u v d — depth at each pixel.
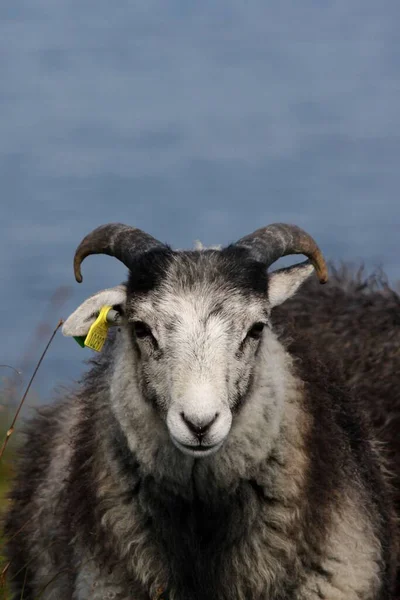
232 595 19.91
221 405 18.36
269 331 20.67
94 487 20.22
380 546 20.77
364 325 25.94
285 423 19.91
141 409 19.44
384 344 25.39
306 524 19.89
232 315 19.19
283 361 20.62
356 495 20.77
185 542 19.83
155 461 19.50
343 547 20.12
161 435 19.34
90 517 20.19
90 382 22.00
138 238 20.48
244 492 19.72
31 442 24.61
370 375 24.67
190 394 18.30
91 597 20.11
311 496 19.97
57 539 21.41
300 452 20.02
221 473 19.42
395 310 26.48
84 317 20.16
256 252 20.31
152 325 19.27
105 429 20.33
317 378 21.47
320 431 20.55
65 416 23.62
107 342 21.98
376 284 27.91
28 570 22.62
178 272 19.56
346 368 24.69
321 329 25.75
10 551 23.48
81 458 20.73
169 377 18.83
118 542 20.00
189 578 19.89
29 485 23.61
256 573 19.81
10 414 29.91
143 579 19.83
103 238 20.83
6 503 26.66
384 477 22.59
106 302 20.05
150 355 19.30
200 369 18.66
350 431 21.86
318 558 19.98
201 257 19.89
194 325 19.00
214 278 19.45
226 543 19.78
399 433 23.83
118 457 20.02
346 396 22.59
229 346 19.02
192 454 18.41
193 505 19.78
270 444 19.59
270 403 19.53
